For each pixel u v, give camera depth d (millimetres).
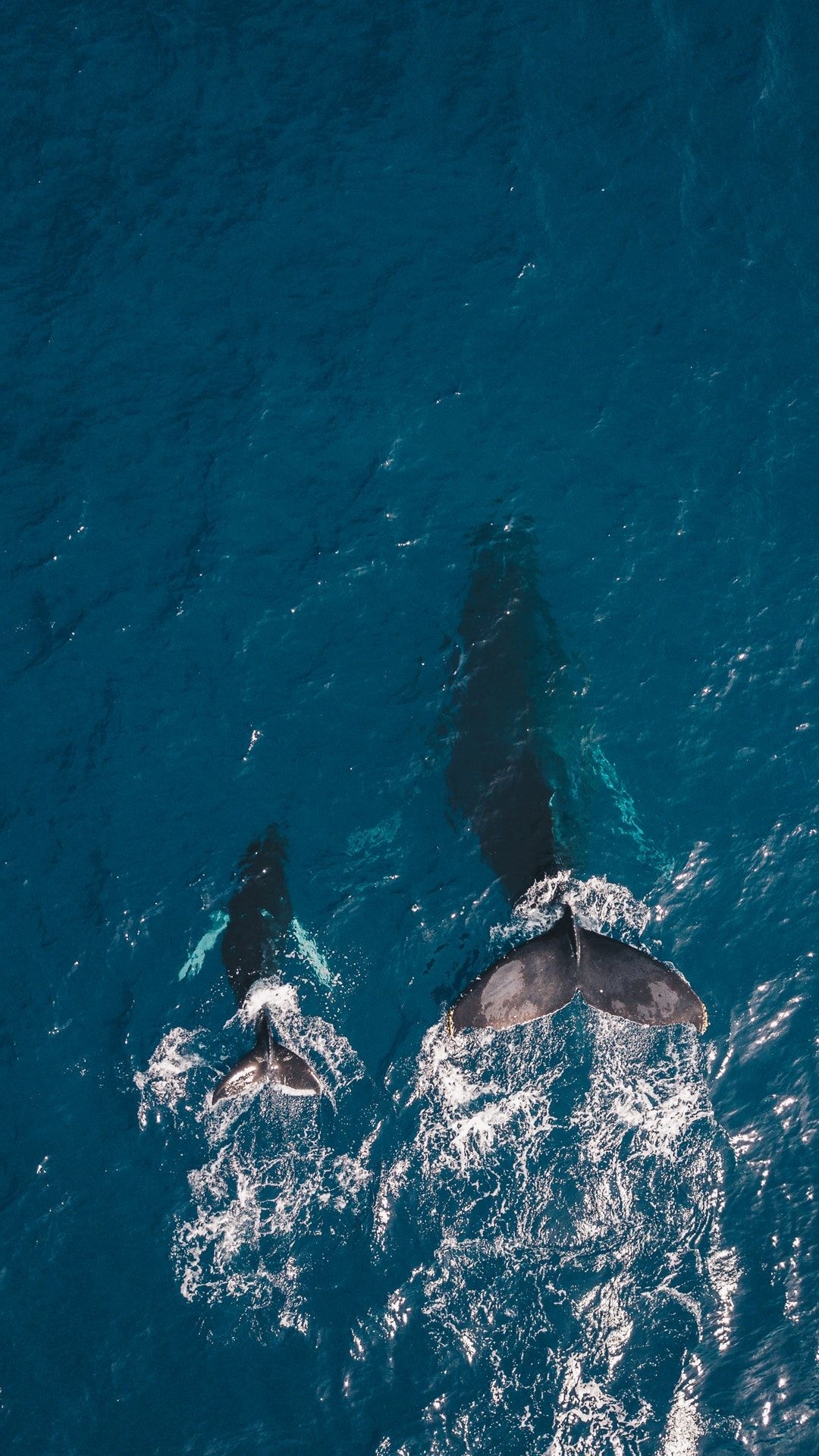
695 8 31688
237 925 25391
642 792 26047
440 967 24969
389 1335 22250
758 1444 21312
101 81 31625
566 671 26750
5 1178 23734
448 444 28703
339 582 27750
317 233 30375
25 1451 21828
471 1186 23125
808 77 31141
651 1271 22516
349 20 31703
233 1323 22500
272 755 26656
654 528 27953
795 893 25344
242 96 31484
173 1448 21750
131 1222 23312
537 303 29703
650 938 25094
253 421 29000
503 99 31172
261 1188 23406
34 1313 22750
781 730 26484
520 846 25156
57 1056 24703
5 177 30984
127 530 28312
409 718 26672
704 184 30391
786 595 27422
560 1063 23953
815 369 29047
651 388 28984
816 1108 23656
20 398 29375
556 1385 21781
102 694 27188
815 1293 22297
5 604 27828
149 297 30031
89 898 25781
